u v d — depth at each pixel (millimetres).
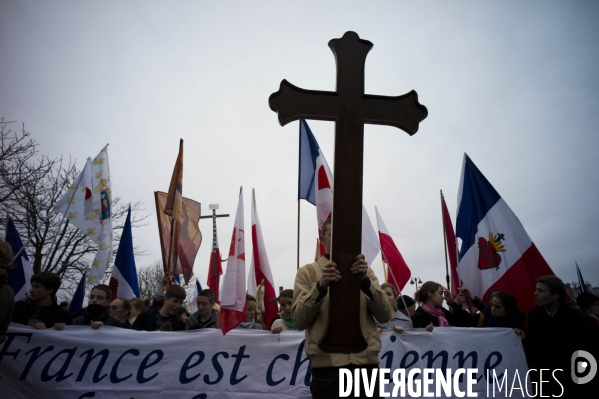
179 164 6902
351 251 3131
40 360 4812
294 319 3264
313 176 6719
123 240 6793
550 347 5113
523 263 6305
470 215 6801
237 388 4977
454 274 8133
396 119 3391
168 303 5672
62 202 6738
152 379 4926
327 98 3322
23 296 6156
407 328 5422
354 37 3453
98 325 4984
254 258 6938
